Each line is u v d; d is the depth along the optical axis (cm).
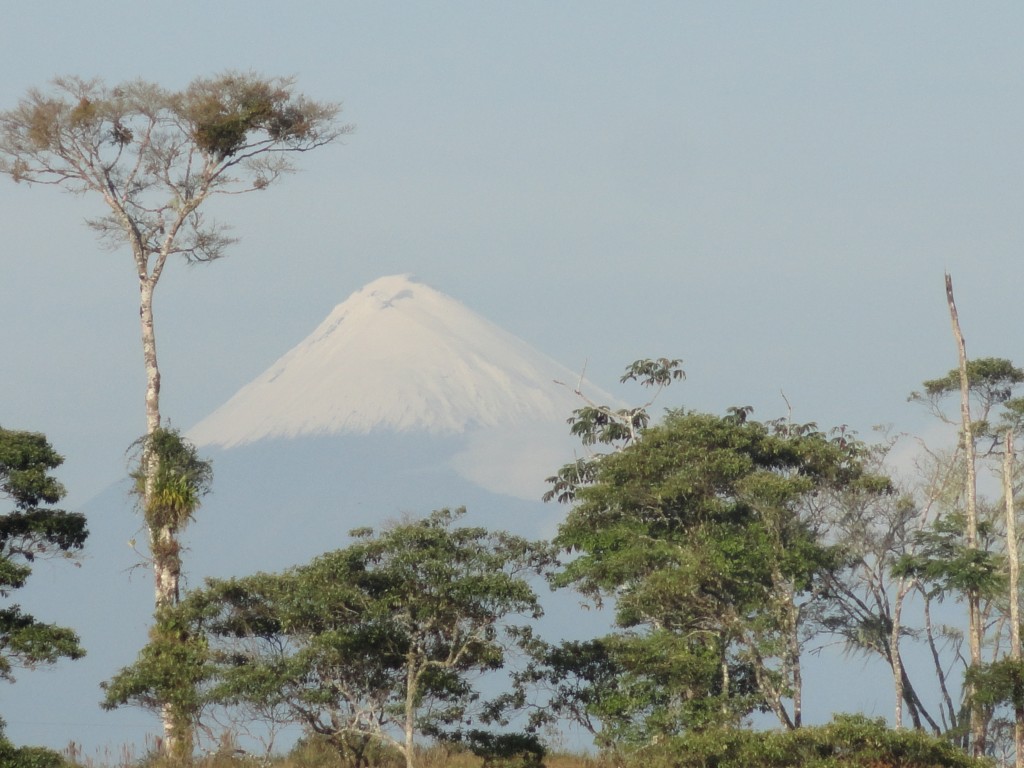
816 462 17962
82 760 16438
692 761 14500
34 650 15538
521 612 15600
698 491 17488
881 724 14288
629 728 16375
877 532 18038
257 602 16100
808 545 17200
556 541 18412
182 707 15900
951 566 17188
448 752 17162
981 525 18412
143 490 18325
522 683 16975
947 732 17125
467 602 15300
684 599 16750
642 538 17650
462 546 15762
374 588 15625
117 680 16238
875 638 18350
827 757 14000
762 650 16538
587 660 17000
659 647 16362
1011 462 17875
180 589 18088
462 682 16550
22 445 16488
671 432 18050
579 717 17012
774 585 17000
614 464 18000
